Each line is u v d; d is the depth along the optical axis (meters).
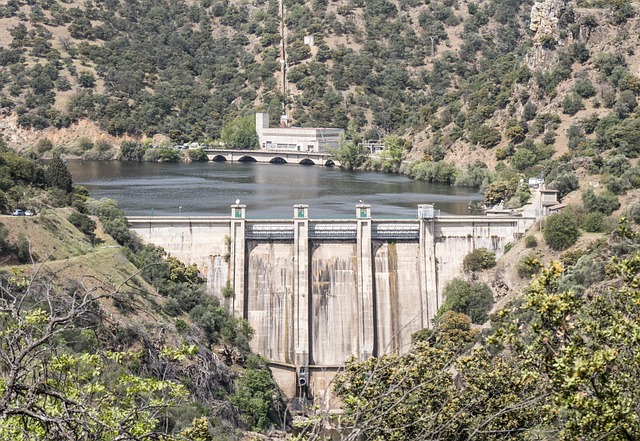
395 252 196.88
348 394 79.50
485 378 78.75
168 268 184.62
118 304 149.38
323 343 189.25
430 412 77.12
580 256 191.62
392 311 194.12
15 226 168.62
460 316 180.00
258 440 139.88
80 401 49.47
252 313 189.00
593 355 60.09
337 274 192.25
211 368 154.25
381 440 74.00
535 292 64.56
